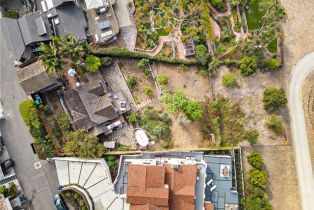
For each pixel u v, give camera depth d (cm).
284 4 7919
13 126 7300
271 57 7806
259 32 7681
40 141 7138
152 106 7525
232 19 7806
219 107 7625
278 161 7738
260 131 7719
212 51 7688
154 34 7581
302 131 7819
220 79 7706
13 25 7069
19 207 7119
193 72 7650
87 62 7144
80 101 7150
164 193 6656
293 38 7925
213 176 7362
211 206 7100
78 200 7062
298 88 7869
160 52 7581
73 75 7206
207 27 7588
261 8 7606
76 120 7156
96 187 7050
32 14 7100
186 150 7381
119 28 7456
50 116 7288
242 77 7744
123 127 7425
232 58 7744
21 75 7006
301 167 7788
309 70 7912
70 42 6894
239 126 7662
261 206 7444
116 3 7481
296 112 7838
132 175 6725
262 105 7750
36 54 7262
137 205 6706
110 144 7256
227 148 7469
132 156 7256
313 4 7969
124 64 7519
